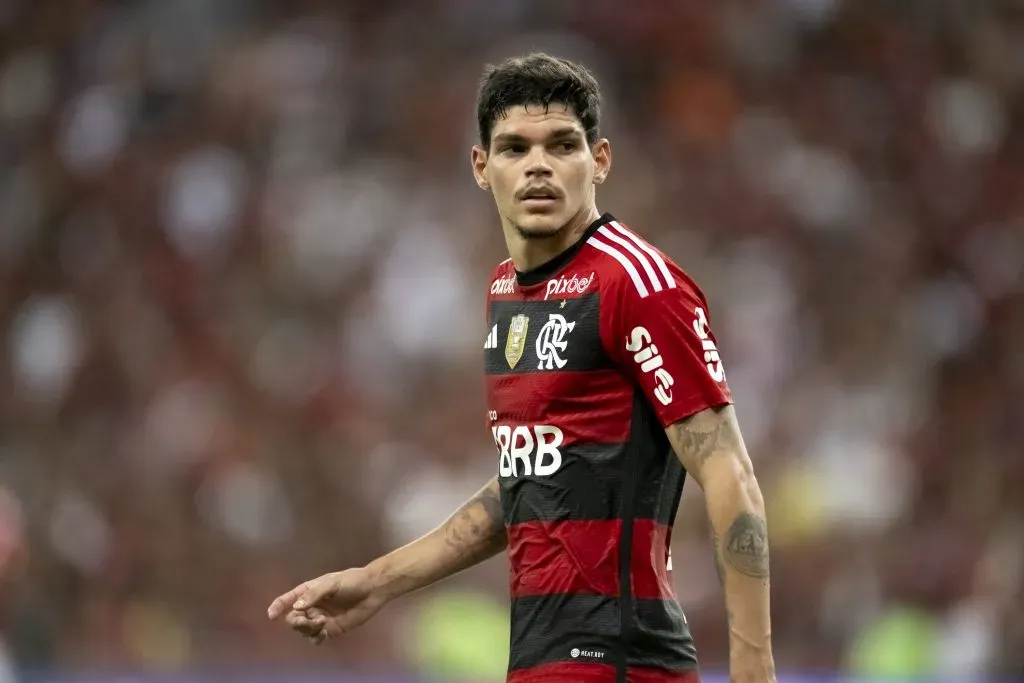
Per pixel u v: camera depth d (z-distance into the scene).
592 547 10.76
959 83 53.72
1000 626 34.09
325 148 49.94
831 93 52.84
